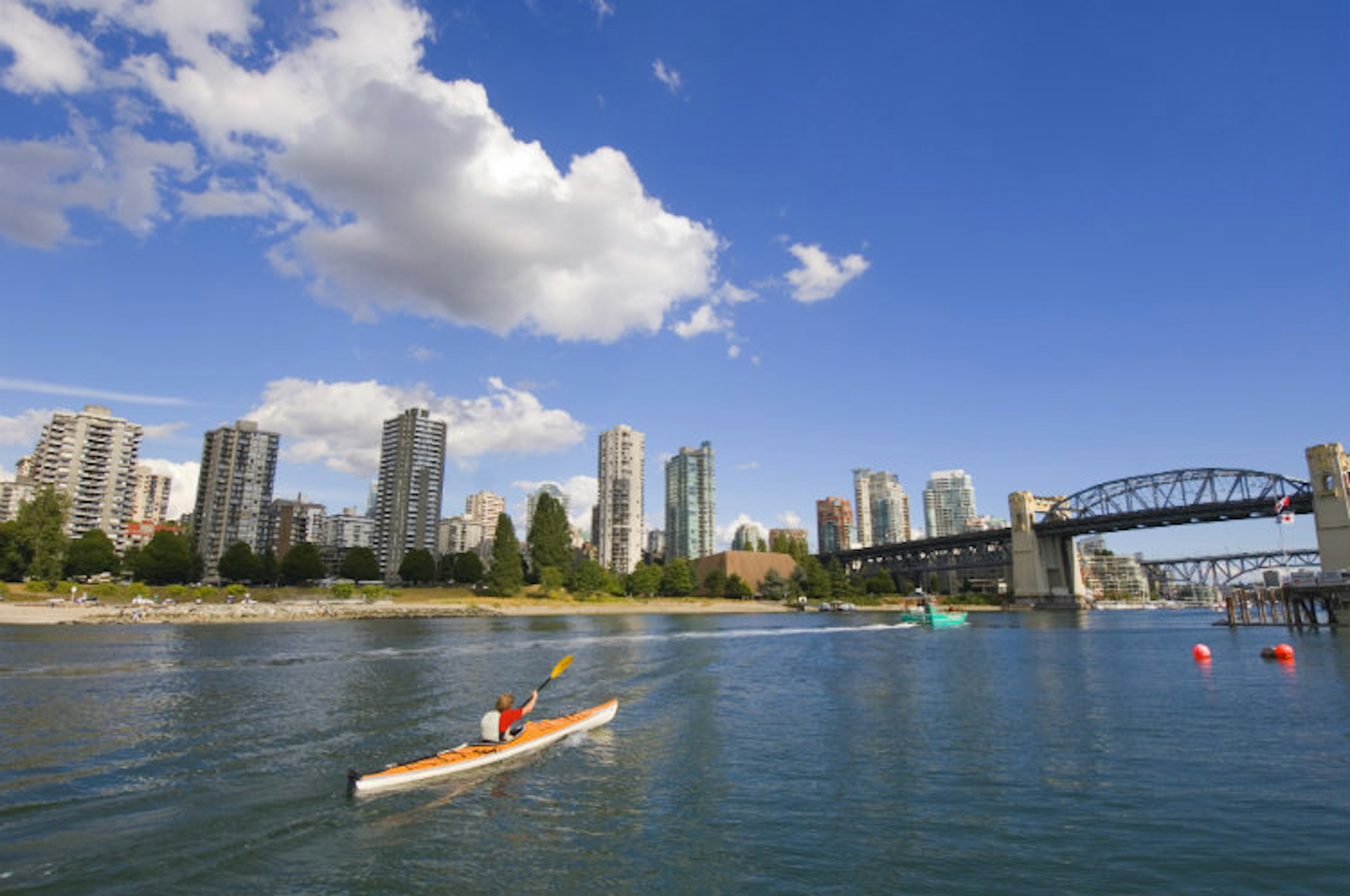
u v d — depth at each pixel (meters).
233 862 14.13
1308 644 62.19
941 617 106.50
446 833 15.93
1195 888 13.12
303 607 114.19
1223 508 155.25
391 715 28.78
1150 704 32.84
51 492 110.06
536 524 174.25
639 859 14.53
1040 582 192.75
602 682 40.47
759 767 21.64
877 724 28.55
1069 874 13.75
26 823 16.09
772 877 13.65
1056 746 24.44
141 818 16.52
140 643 59.81
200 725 26.59
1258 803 17.95
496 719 22.91
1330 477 123.75
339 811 17.23
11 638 62.03
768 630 93.25
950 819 16.95
